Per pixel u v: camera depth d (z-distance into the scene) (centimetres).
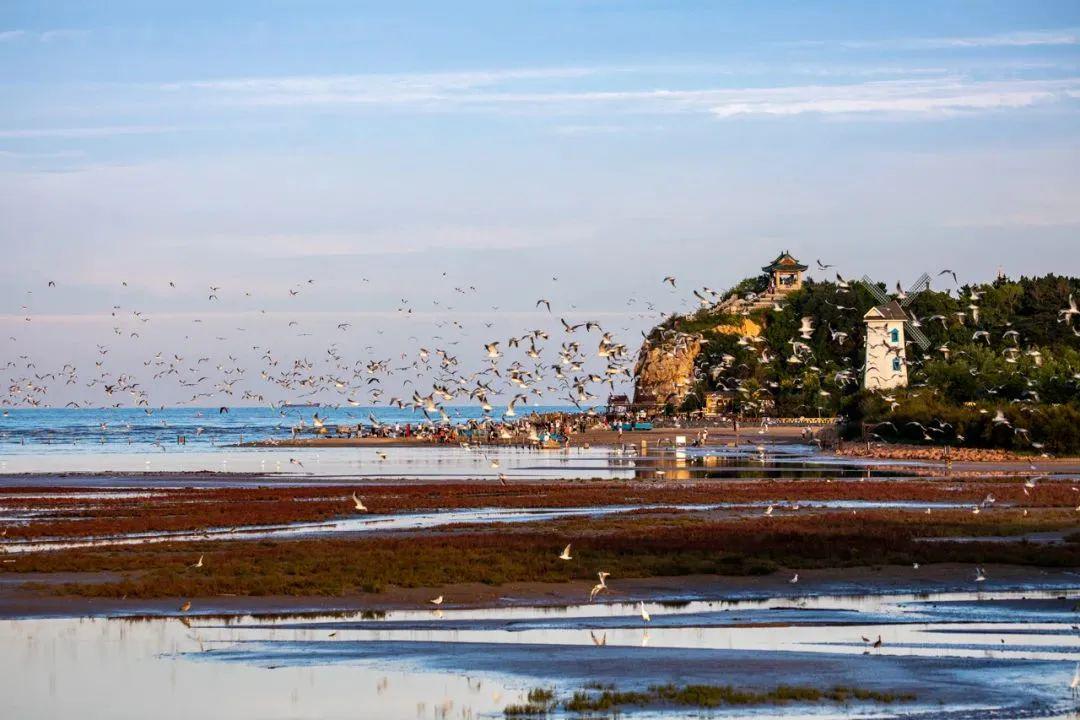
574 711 3188
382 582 5106
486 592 4972
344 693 3397
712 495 9625
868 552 5956
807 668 3638
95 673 3638
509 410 8588
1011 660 3738
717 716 3133
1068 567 5634
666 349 10300
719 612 4591
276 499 9625
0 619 4462
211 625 4350
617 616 4509
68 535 7138
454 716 3166
